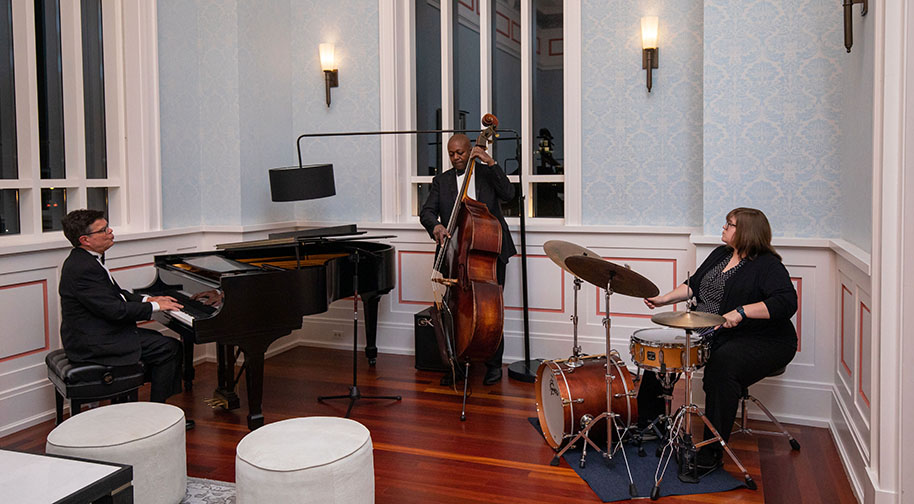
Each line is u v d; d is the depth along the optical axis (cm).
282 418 408
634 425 358
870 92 312
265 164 549
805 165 400
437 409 424
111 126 482
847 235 373
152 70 482
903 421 269
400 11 554
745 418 378
